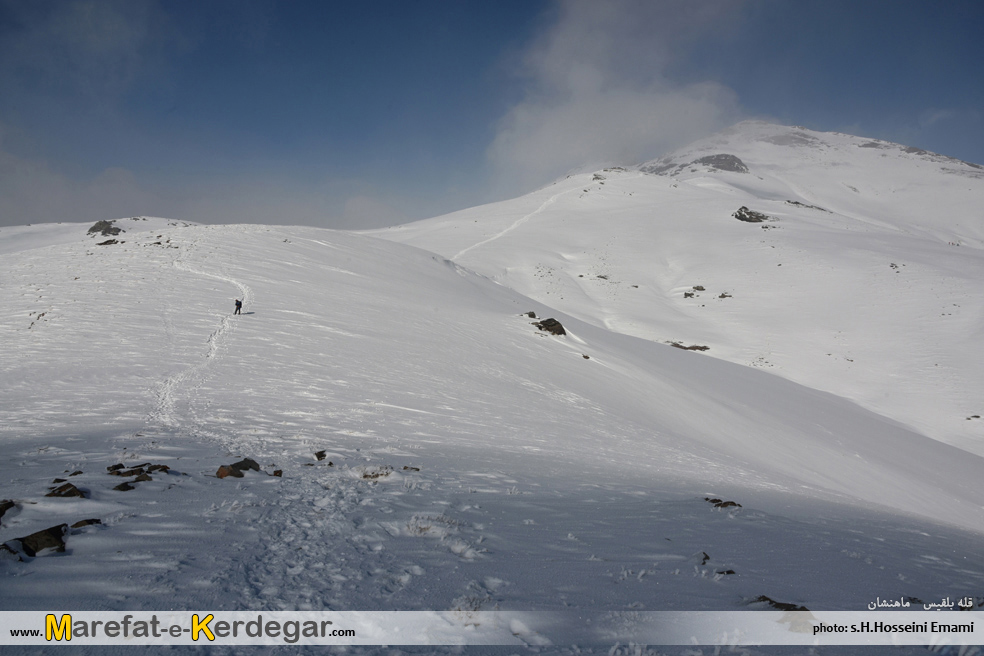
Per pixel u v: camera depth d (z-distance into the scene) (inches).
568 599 184.5
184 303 1126.4
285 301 1240.8
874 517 526.0
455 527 254.2
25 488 257.8
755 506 452.8
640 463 661.3
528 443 656.4
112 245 1678.2
